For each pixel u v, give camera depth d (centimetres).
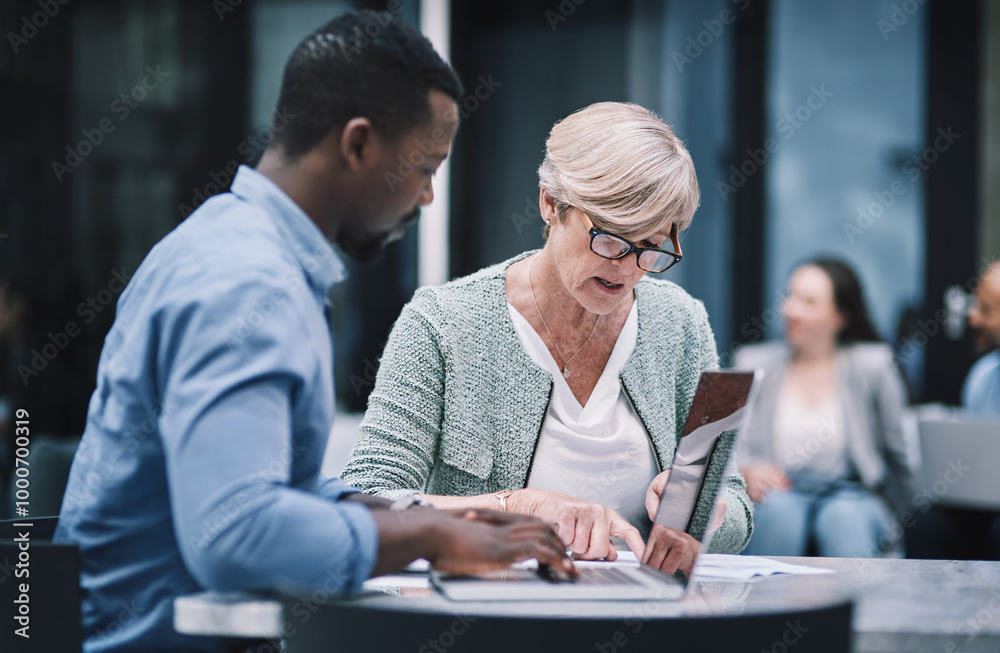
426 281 415
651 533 124
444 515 104
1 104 400
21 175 402
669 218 142
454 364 158
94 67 403
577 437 159
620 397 164
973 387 350
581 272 146
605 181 140
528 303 163
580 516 129
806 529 301
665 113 423
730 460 108
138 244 404
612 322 164
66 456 272
